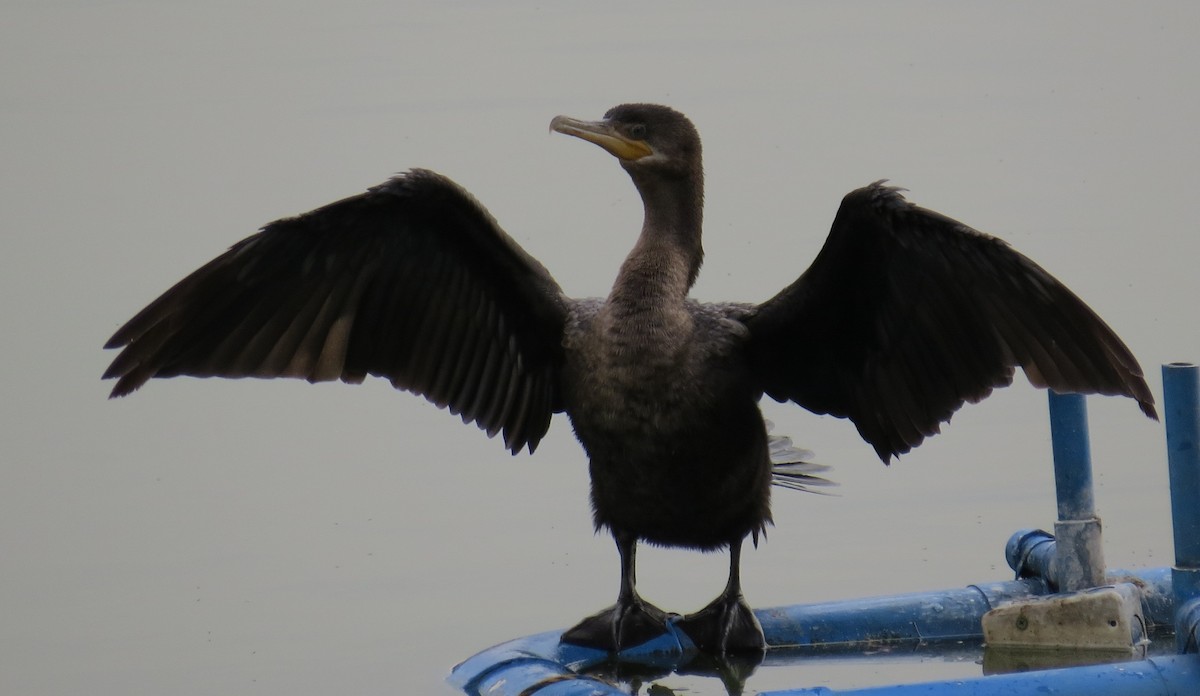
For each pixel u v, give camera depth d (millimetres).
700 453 11609
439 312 12219
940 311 11258
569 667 11836
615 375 11578
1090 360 10648
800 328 11836
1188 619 10391
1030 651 11883
